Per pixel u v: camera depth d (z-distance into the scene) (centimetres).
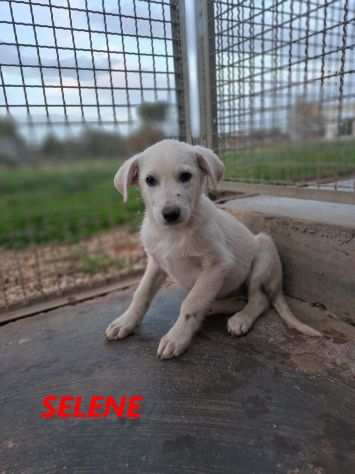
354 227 48
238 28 71
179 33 68
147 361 45
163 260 49
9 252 92
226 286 53
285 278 59
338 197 52
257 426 34
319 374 40
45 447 33
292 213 58
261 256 55
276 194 62
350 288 50
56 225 112
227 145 78
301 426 34
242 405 37
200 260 48
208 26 69
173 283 67
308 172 96
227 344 47
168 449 32
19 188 164
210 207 51
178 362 44
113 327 50
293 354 44
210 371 42
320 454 31
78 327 54
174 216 42
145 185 46
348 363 42
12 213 124
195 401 38
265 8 67
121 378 42
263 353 45
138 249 92
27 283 73
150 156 45
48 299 63
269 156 115
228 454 31
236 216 64
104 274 76
